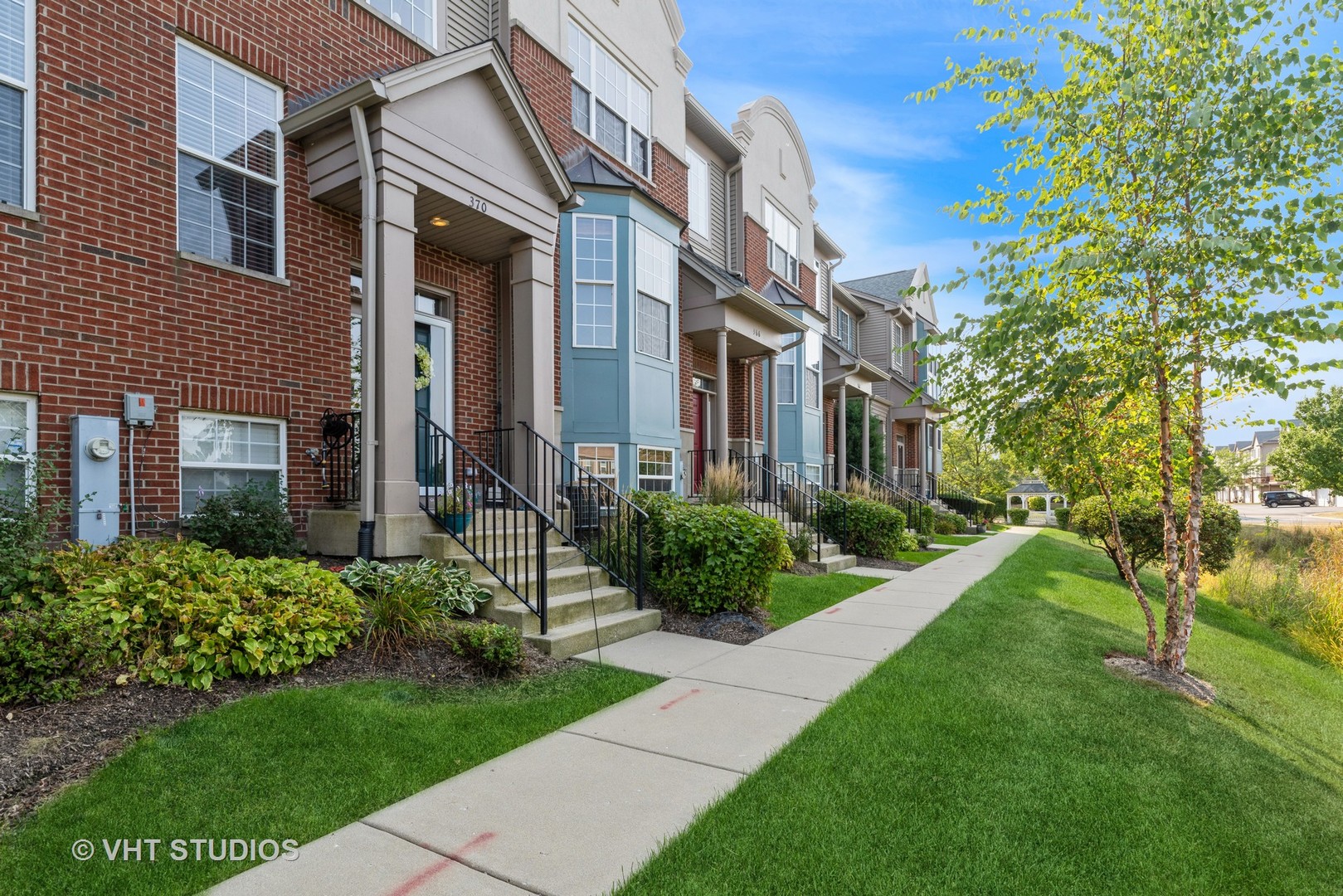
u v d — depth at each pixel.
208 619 4.14
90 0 5.19
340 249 6.73
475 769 3.47
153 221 5.44
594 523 8.09
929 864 2.71
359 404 6.86
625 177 10.66
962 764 3.60
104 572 4.33
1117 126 5.27
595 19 10.91
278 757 3.40
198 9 5.82
